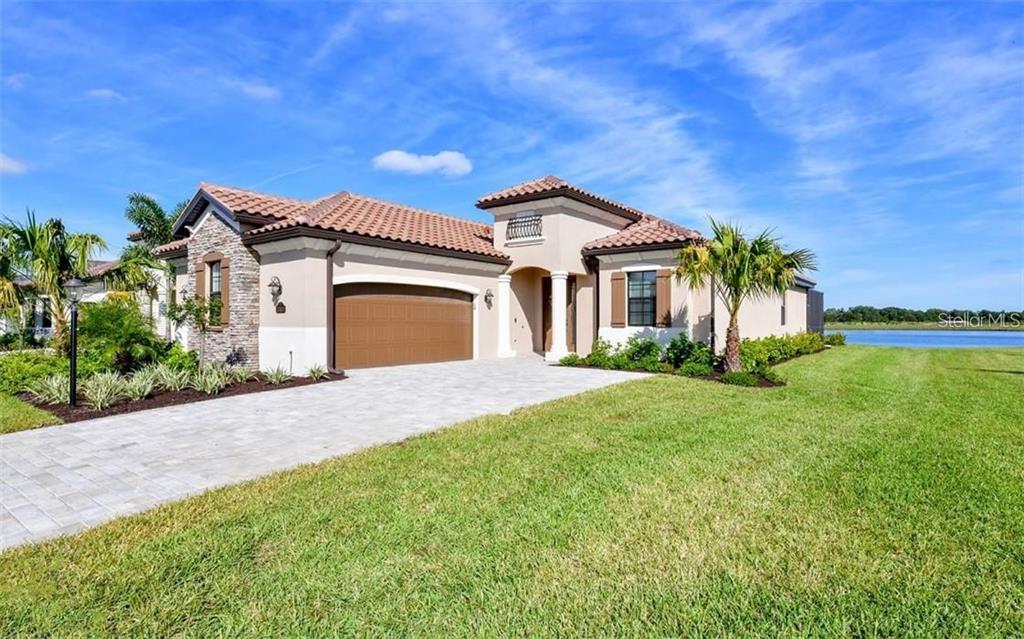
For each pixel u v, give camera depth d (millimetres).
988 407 9805
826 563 3904
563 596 3516
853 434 7695
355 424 8898
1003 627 3127
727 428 8078
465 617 3295
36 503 5406
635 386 12375
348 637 3117
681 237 16125
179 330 19156
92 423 9094
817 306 31188
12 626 3227
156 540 4371
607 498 5191
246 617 3305
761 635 3100
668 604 3408
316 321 14398
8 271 14234
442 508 4984
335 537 4398
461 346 19031
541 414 9219
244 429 8594
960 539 4262
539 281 22047
